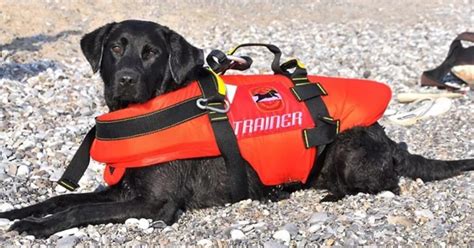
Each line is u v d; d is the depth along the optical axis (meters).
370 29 4.60
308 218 1.92
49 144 2.38
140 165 1.88
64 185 1.96
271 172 1.96
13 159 2.27
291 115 1.96
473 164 2.13
